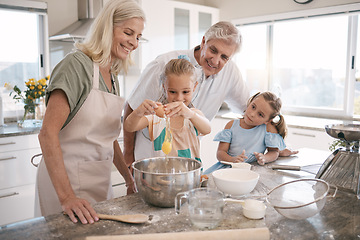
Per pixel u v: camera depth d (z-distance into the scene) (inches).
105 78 52.2
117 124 53.0
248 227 33.8
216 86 71.1
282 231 33.0
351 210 38.4
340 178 46.0
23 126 114.9
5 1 113.7
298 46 146.7
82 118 48.4
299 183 40.9
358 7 120.1
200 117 54.4
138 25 48.3
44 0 123.9
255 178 41.6
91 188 51.7
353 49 128.9
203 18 160.1
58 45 131.5
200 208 32.8
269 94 68.6
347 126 52.0
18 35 122.9
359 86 130.0
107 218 35.1
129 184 58.2
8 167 104.0
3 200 103.7
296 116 147.3
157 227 33.5
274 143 66.3
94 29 48.4
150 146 60.0
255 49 162.2
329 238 31.7
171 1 143.8
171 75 52.4
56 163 41.8
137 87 63.8
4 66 121.4
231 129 71.9
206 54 59.0
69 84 44.6
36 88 115.0
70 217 35.5
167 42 145.2
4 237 31.3
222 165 62.4
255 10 153.6
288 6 141.3
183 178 37.4
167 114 48.9
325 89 140.4
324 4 130.0
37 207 53.7
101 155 52.1
